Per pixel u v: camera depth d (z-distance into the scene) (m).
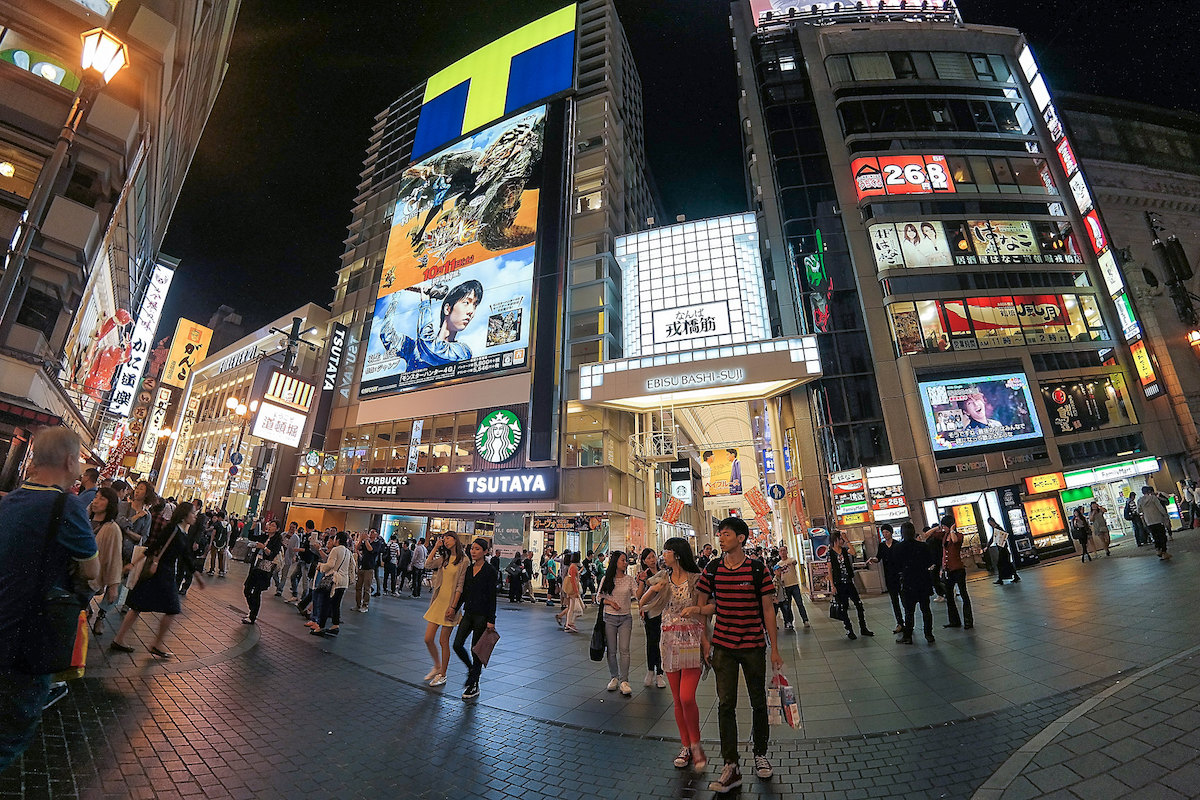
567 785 4.11
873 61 30.00
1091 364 23.98
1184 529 18.95
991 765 4.05
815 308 25.17
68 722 4.38
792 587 11.31
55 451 3.02
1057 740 4.04
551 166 31.50
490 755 4.71
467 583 6.83
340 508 30.38
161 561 6.70
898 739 4.73
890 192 26.16
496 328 29.30
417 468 29.25
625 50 42.03
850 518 20.62
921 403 22.27
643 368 23.20
